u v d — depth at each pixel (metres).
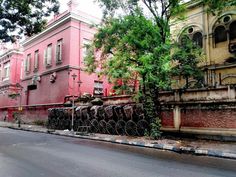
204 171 6.54
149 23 12.47
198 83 14.63
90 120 17.67
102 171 6.29
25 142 12.25
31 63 29.64
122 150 10.12
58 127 20.78
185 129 13.04
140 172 6.27
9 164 6.94
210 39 16.62
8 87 35.19
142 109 14.11
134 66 12.59
